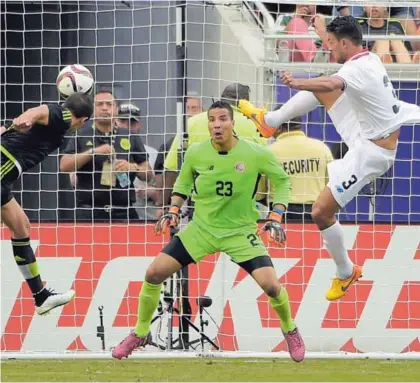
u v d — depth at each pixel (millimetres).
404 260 34031
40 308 30047
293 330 29094
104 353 32594
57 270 33938
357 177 27812
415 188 34750
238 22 35344
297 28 35438
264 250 28797
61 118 28125
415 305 33938
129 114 34875
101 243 34000
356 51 27562
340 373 30734
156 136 35000
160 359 32594
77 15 34875
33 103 35062
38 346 33812
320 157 34031
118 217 34375
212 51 35250
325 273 33906
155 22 35281
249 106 29062
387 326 33906
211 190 28578
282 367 31656
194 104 34250
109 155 34594
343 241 28688
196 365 31797
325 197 28109
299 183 34094
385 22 36531
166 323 33719
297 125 34562
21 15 35781
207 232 28688
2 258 33875
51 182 35188
